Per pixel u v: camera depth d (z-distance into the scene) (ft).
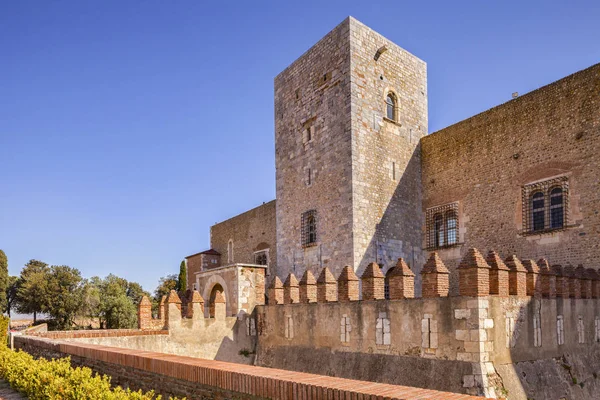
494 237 80.79
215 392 27.91
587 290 58.54
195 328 73.82
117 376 39.32
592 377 53.88
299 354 66.33
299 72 102.99
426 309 48.01
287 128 105.29
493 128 83.56
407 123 97.40
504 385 42.65
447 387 44.09
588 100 69.31
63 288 205.98
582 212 68.23
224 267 86.53
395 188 92.07
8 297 250.78
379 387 21.34
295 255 98.43
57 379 36.76
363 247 84.58
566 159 71.26
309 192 96.02
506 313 45.83
